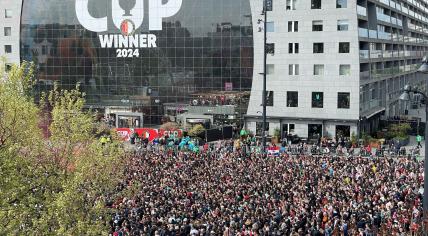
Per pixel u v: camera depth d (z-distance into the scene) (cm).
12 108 2417
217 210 3052
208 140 7488
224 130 7762
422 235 2323
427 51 16738
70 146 2886
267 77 7756
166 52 8362
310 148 6850
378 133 7700
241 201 3316
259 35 7794
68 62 8869
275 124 7781
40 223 2170
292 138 7500
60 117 3059
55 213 2234
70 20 8794
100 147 3156
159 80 8462
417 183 3828
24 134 2505
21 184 2212
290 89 7638
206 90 8194
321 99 7506
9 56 9125
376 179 3909
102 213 2756
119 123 8438
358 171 4212
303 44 7506
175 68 8338
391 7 10231
